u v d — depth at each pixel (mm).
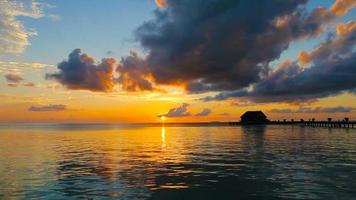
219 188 15859
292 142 46031
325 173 19688
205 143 47344
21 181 17750
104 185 16672
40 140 56656
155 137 66938
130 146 42812
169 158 28344
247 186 16219
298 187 15859
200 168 22312
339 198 13766
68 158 28594
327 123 102062
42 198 14141
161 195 14594
